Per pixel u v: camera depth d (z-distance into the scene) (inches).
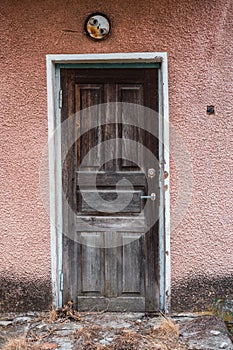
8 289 144.7
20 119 141.4
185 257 141.6
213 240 141.2
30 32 139.3
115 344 123.4
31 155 142.1
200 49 137.6
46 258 143.7
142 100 142.3
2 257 144.3
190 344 123.5
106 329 133.8
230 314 141.4
